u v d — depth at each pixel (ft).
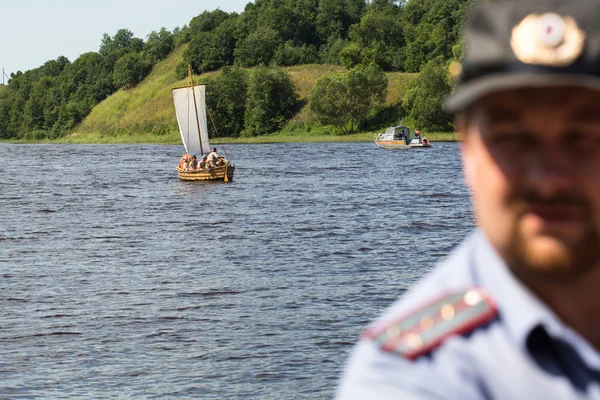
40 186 267.59
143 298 96.32
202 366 69.67
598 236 7.36
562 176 7.27
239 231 154.71
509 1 7.23
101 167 367.04
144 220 176.35
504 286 7.66
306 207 192.65
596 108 7.19
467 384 7.23
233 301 93.50
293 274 109.81
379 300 93.04
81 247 139.54
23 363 71.10
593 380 7.41
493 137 7.55
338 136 595.88
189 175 276.21
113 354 73.46
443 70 558.15
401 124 573.33
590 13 7.00
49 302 94.94
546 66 7.05
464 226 156.46
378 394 7.23
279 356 71.72
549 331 7.41
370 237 143.74
